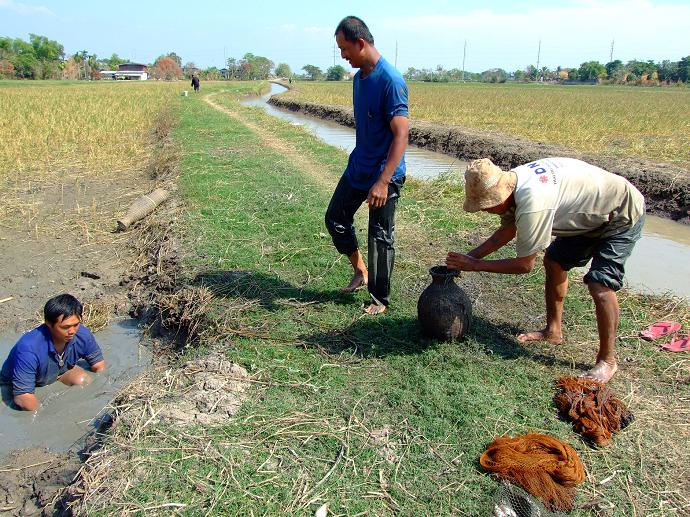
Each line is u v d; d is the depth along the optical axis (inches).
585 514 111.0
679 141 624.7
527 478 113.9
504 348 167.5
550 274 161.5
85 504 113.7
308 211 308.0
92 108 983.6
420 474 119.6
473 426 133.2
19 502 132.8
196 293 210.4
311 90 2081.7
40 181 437.4
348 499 113.6
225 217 297.1
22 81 2819.9
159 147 575.8
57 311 167.2
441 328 163.9
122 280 256.2
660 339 175.2
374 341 171.8
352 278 216.1
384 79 163.6
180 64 5964.6
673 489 116.5
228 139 604.4
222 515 109.7
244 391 149.1
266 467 122.1
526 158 532.7
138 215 327.9
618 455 125.4
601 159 487.5
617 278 143.3
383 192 167.9
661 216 397.7
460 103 1278.3
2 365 189.6
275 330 180.1
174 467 122.1
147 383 163.0
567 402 137.6
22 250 289.4
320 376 155.0
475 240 269.4
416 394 145.6
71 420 162.4
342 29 161.9
